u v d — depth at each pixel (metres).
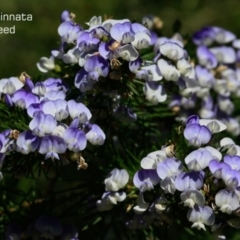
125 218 1.01
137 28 0.98
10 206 1.04
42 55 1.48
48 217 0.99
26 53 1.47
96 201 1.01
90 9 1.55
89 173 1.04
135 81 1.00
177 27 1.10
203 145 0.98
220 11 1.63
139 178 0.97
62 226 1.00
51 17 1.52
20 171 0.98
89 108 1.01
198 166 0.95
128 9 1.59
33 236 0.99
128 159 1.00
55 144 0.95
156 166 0.96
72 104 0.96
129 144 1.04
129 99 1.01
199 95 1.08
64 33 1.00
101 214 1.01
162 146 0.98
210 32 1.11
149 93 1.00
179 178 0.95
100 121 1.02
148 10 1.61
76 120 0.95
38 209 1.02
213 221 0.95
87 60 0.97
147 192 0.97
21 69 1.45
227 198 0.95
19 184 1.11
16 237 1.00
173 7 1.63
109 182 0.97
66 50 1.00
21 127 0.96
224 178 0.95
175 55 1.01
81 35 0.98
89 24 1.01
